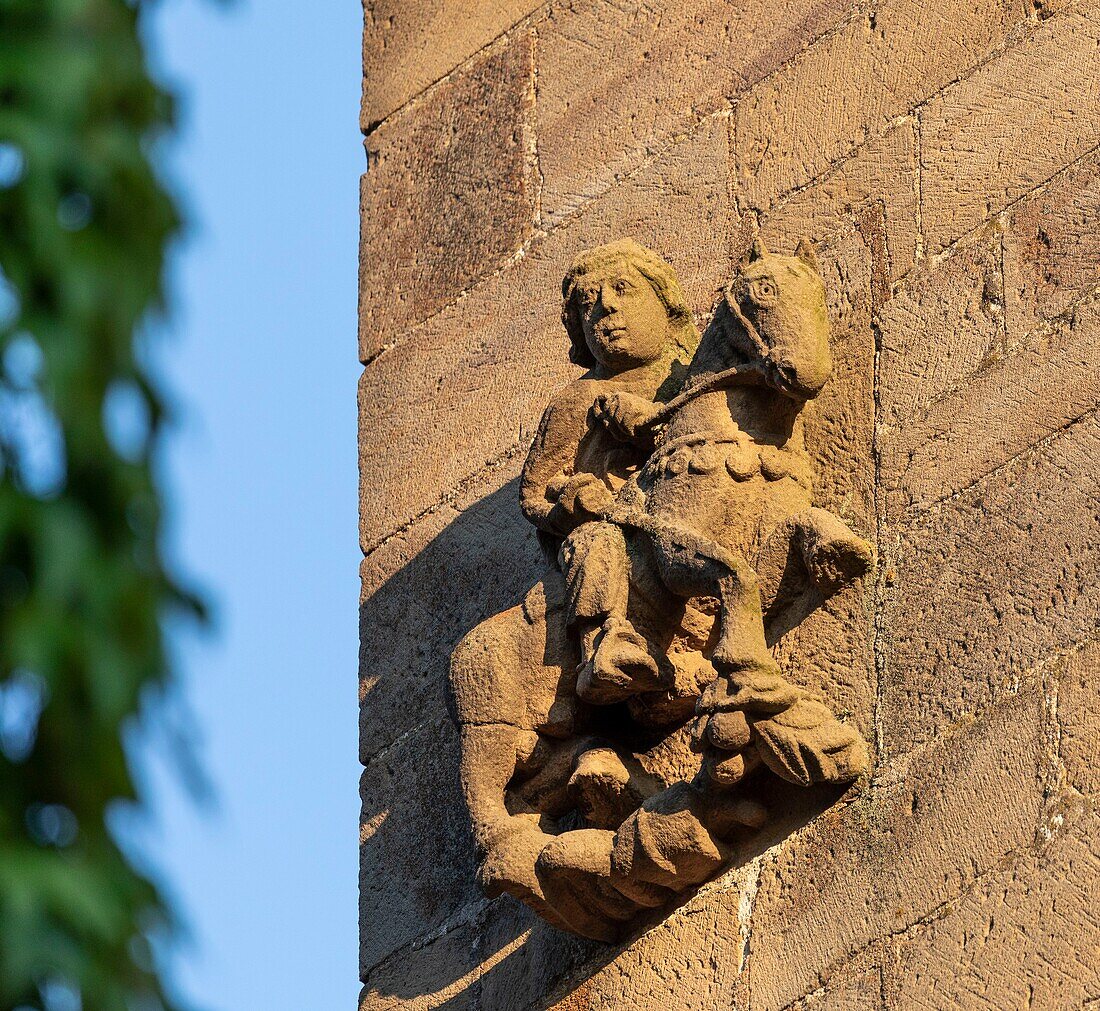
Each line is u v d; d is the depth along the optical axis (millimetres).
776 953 14844
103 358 10516
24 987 9852
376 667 19125
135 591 10297
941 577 14984
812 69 17266
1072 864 13664
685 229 17750
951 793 14391
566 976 16188
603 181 18703
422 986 17547
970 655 14664
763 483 15602
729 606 15047
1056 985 13477
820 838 14898
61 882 9930
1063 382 14859
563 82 19391
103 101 10781
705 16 18375
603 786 15719
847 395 15844
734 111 17750
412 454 19484
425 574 18984
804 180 16984
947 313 15602
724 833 15336
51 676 10094
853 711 15078
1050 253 15242
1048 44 15797
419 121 20625
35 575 10172
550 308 18828
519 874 15641
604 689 15523
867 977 14328
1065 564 14430
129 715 10188
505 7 20250
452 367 19453
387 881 18297
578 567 15703
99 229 10680
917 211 16062
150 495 10406
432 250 20031
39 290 10516
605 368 16547
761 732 14883
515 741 16062
